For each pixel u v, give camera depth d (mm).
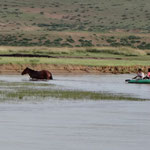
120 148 21453
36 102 37781
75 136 24203
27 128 26250
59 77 70125
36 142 22625
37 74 65062
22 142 22578
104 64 89500
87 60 96250
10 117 30000
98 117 30484
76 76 72875
